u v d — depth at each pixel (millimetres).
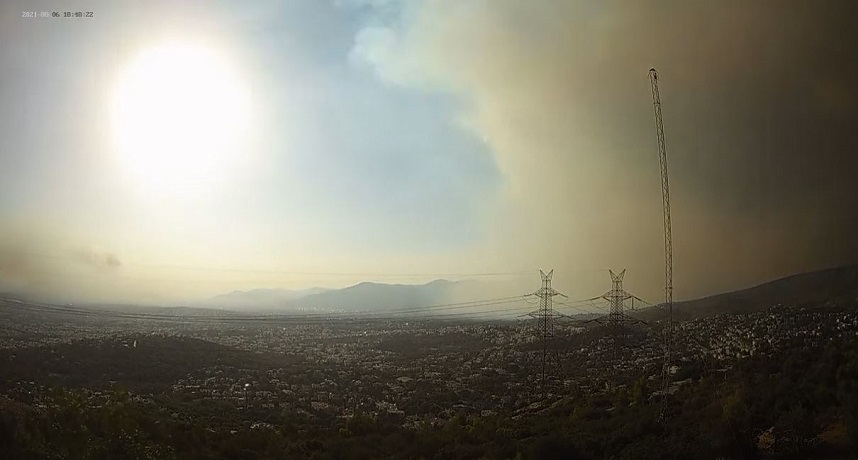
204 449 29234
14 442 22359
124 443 26000
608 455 27141
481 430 35719
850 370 26844
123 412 28609
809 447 21859
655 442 27297
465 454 29859
